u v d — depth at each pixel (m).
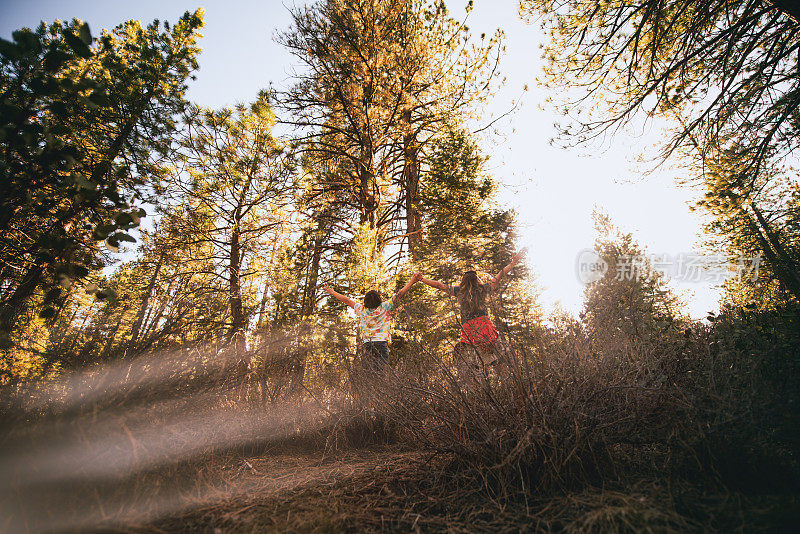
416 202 15.68
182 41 5.11
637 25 6.74
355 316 4.83
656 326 2.43
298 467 2.32
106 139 3.51
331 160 13.09
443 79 12.55
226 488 1.89
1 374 1.82
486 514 1.46
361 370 3.24
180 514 1.50
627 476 1.64
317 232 9.62
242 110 7.90
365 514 1.51
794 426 1.55
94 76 3.39
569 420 1.70
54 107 2.36
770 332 2.33
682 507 1.31
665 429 1.79
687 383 2.01
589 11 7.19
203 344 2.34
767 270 5.28
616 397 1.88
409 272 11.46
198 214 7.43
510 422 1.76
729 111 6.25
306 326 3.43
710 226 7.70
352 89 11.52
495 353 2.04
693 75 6.81
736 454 1.46
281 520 1.44
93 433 1.43
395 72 11.26
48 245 2.16
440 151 14.36
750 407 1.64
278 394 2.84
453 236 13.70
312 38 11.16
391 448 2.69
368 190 11.83
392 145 13.51
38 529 1.19
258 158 7.77
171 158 6.21
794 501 1.24
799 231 5.23
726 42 6.34
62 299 2.22
